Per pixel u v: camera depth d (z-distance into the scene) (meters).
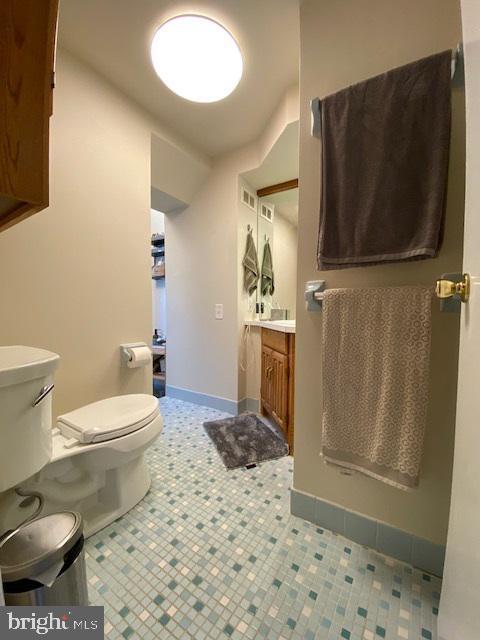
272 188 2.46
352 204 0.94
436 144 0.81
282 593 0.85
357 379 0.93
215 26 1.22
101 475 1.14
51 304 1.33
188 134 2.03
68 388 1.40
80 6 1.14
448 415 0.89
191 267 2.60
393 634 0.74
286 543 1.04
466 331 0.56
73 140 1.39
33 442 0.81
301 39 1.09
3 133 0.58
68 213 1.38
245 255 2.39
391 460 0.85
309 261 1.11
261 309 2.66
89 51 1.36
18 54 0.59
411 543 0.95
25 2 0.59
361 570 0.93
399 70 0.85
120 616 0.79
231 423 2.16
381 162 0.88
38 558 0.64
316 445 1.12
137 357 1.61
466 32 0.54
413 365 0.83
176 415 2.35
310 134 1.08
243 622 0.77
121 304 1.64
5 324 1.18
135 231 1.71
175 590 0.86
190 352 2.66
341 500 1.08
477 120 0.49
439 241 0.83
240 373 2.40
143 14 1.18
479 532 0.47
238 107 1.74
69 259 1.39
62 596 0.69
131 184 1.67
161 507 1.23
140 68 1.46
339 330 0.96
